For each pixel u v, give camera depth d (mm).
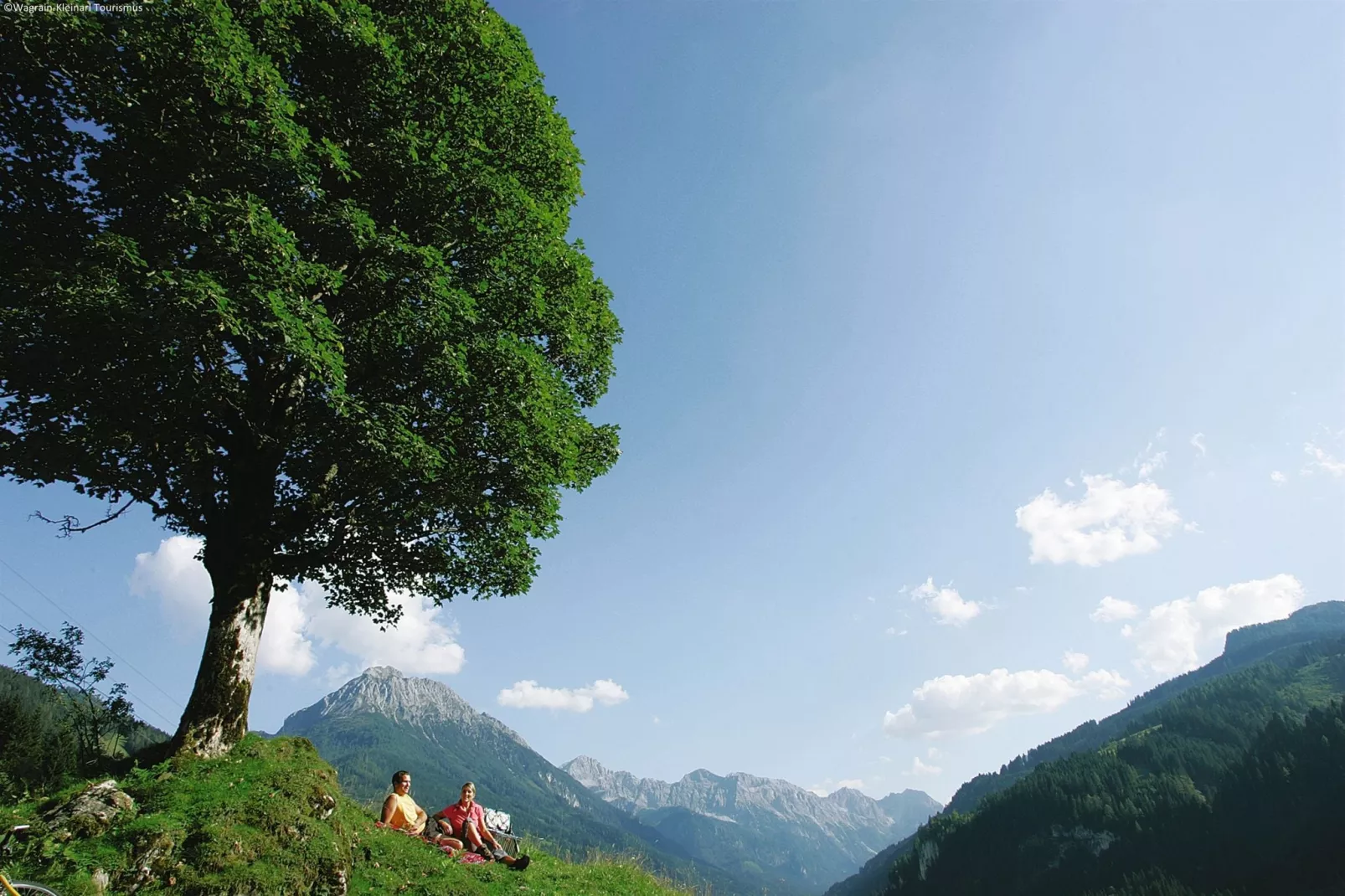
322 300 14070
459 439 14430
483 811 15375
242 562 13102
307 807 10797
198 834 9242
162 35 10680
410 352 13695
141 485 13484
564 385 16422
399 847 12148
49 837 8453
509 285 14773
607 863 19031
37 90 11875
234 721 12227
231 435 13828
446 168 13789
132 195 12961
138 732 15164
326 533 15133
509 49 15484
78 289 9922
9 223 11797
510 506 15219
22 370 11117
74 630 14945
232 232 10633
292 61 13734
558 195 17672
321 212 12875
